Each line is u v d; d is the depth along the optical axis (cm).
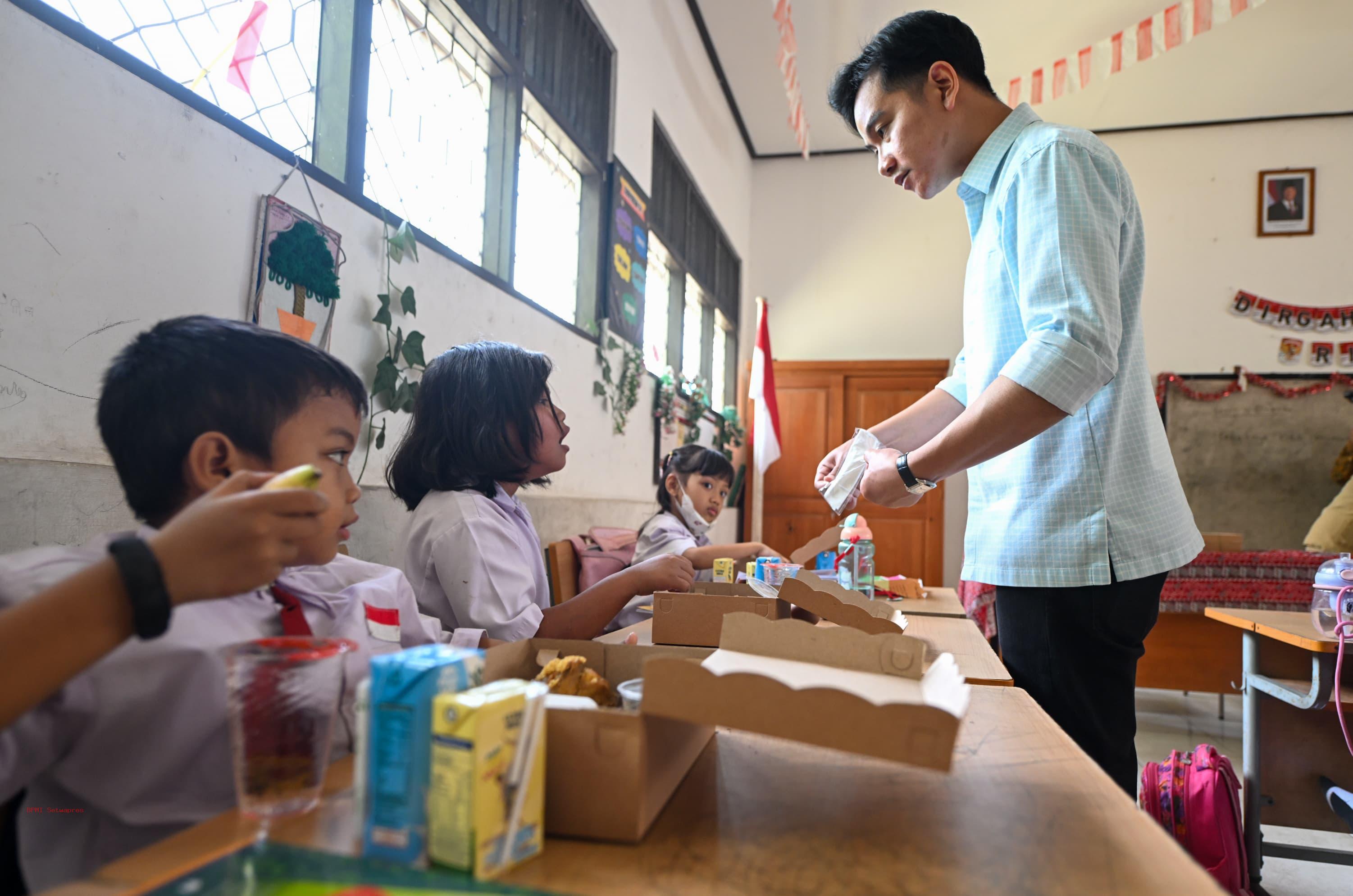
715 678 50
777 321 653
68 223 116
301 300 163
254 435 68
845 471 145
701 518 269
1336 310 566
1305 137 579
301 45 179
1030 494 127
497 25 258
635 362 374
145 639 45
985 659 114
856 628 103
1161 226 592
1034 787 58
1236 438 573
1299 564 334
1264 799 193
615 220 354
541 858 45
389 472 146
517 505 145
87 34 118
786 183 662
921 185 149
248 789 48
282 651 50
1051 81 466
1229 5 413
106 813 61
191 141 137
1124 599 122
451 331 226
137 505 69
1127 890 42
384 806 43
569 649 77
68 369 116
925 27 138
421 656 46
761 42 508
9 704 42
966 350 173
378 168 206
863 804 54
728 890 42
